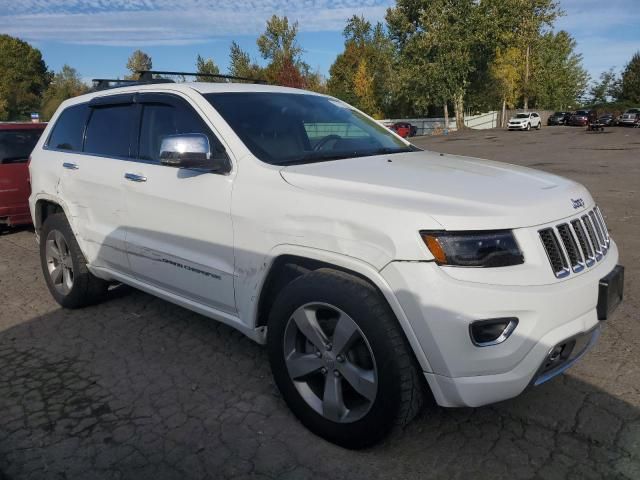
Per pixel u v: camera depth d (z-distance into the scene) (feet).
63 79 240.32
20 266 21.01
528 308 7.77
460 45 136.67
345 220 8.54
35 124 26.89
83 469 8.89
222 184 10.55
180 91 12.26
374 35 206.80
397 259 7.96
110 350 13.20
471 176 9.77
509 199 8.52
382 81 188.96
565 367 8.73
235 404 10.69
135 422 10.18
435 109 192.13
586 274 8.63
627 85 241.55
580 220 9.05
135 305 16.11
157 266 12.25
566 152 71.72
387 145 12.84
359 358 8.82
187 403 10.77
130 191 12.52
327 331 9.25
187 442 9.53
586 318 8.54
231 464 8.93
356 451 9.16
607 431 9.52
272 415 10.29
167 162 10.51
